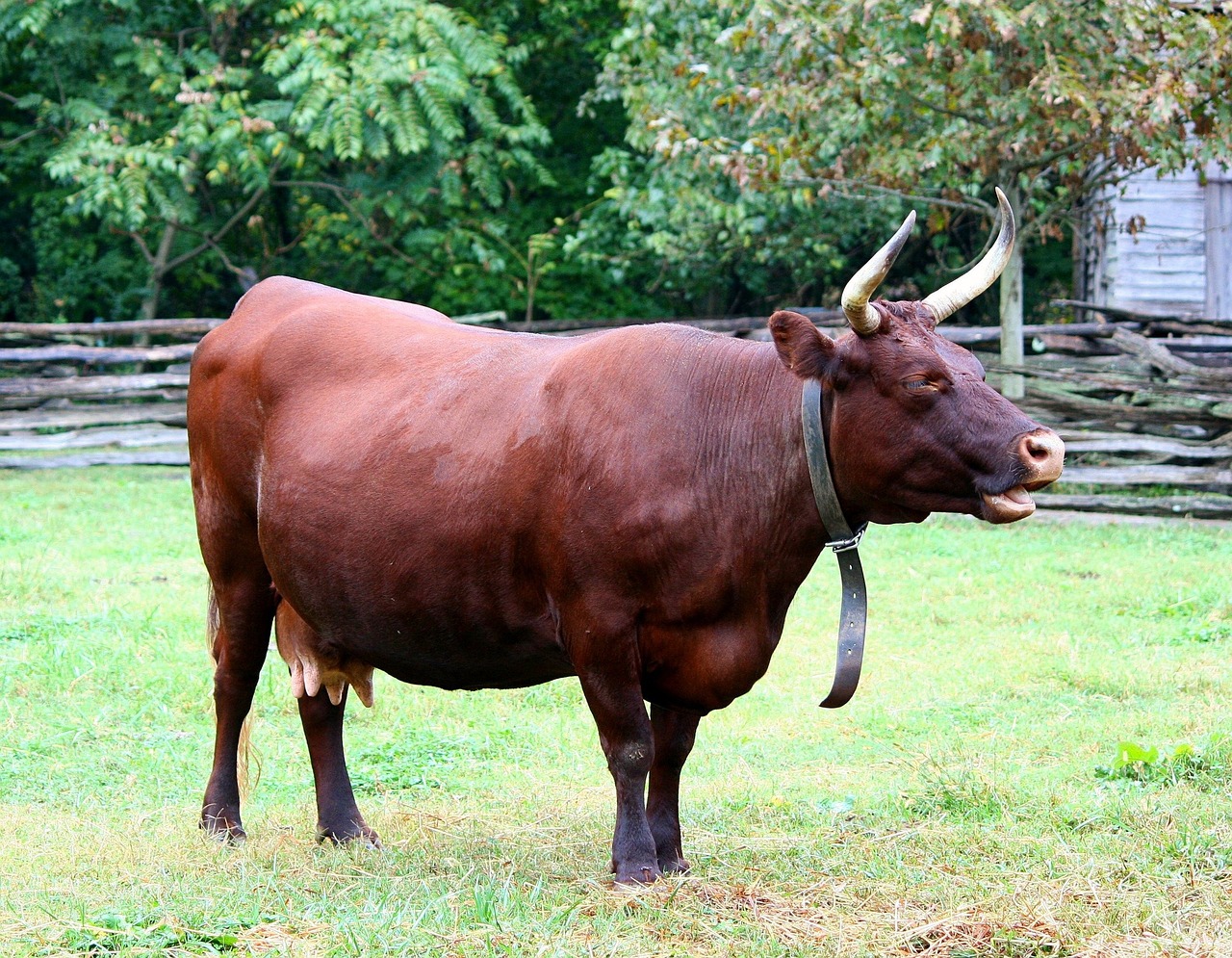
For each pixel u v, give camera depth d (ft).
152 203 77.92
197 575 43.60
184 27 84.79
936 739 28.02
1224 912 17.49
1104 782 24.07
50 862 20.58
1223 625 37.14
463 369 20.61
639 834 19.12
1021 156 57.11
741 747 28.17
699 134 61.93
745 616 18.88
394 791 25.94
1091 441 59.41
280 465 21.56
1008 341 61.52
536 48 84.53
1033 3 50.78
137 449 68.80
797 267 76.33
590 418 18.85
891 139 56.18
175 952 16.33
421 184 77.51
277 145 72.49
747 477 18.67
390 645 20.70
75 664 32.60
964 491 17.89
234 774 23.21
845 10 52.70
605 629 18.58
